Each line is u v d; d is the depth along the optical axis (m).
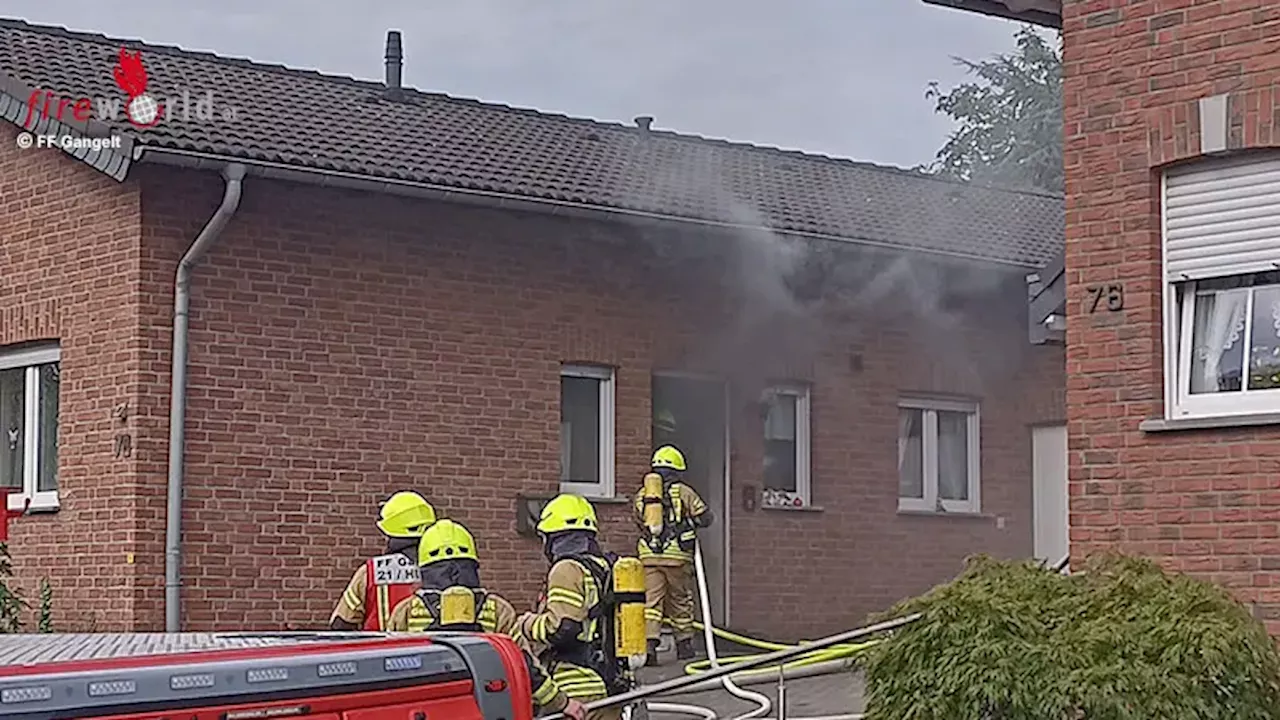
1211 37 9.03
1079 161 9.52
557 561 7.86
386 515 9.03
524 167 15.11
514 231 14.74
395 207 14.14
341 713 4.38
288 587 13.40
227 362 13.24
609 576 7.84
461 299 14.40
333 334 13.75
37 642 4.65
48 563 13.51
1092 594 7.60
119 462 13.00
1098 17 9.48
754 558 16.05
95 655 4.20
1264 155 8.91
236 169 12.84
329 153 13.63
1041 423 17.64
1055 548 17.53
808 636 16.25
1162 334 9.22
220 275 13.26
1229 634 7.21
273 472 13.40
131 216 13.05
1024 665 7.18
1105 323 9.36
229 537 13.17
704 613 12.98
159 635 5.01
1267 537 8.64
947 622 7.43
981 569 7.94
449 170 14.20
